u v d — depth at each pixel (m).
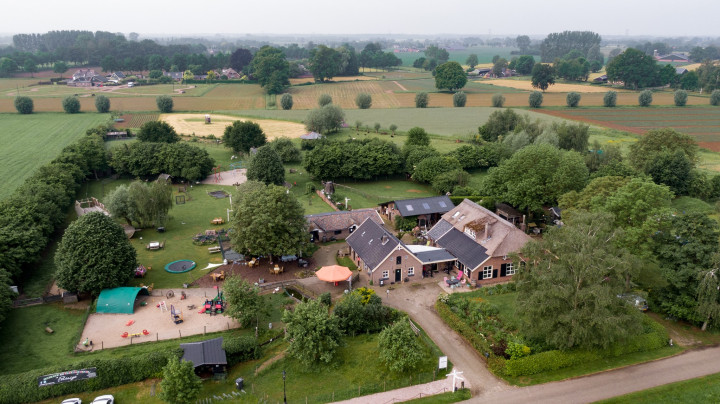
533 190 95.81
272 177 127.69
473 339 61.09
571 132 153.38
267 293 75.62
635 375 55.22
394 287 77.81
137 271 80.12
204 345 57.06
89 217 73.69
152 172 137.00
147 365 54.47
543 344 59.19
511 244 79.31
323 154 135.25
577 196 89.94
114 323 66.88
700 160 147.25
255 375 55.62
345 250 92.31
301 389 53.44
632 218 73.25
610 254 55.47
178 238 98.31
